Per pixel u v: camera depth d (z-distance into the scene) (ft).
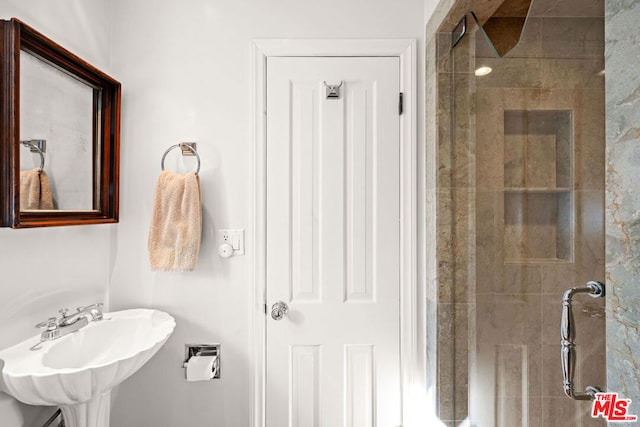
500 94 3.87
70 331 4.13
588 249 2.74
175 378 5.28
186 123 5.29
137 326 4.85
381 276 5.31
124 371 3.79
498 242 3.95
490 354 4.12
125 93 5.24
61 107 4.16
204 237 5.27
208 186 5.27
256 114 5.26
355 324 5.30
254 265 5.27
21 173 3.60
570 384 2.86
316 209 5.29
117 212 5.07
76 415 3.87
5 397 3.64
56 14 4.25
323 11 5.28
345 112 5.31
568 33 2.93
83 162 4.53
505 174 3.81
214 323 5.30
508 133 3.73
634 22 1.98
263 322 5.27
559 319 3.05
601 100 2.60
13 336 3.71
